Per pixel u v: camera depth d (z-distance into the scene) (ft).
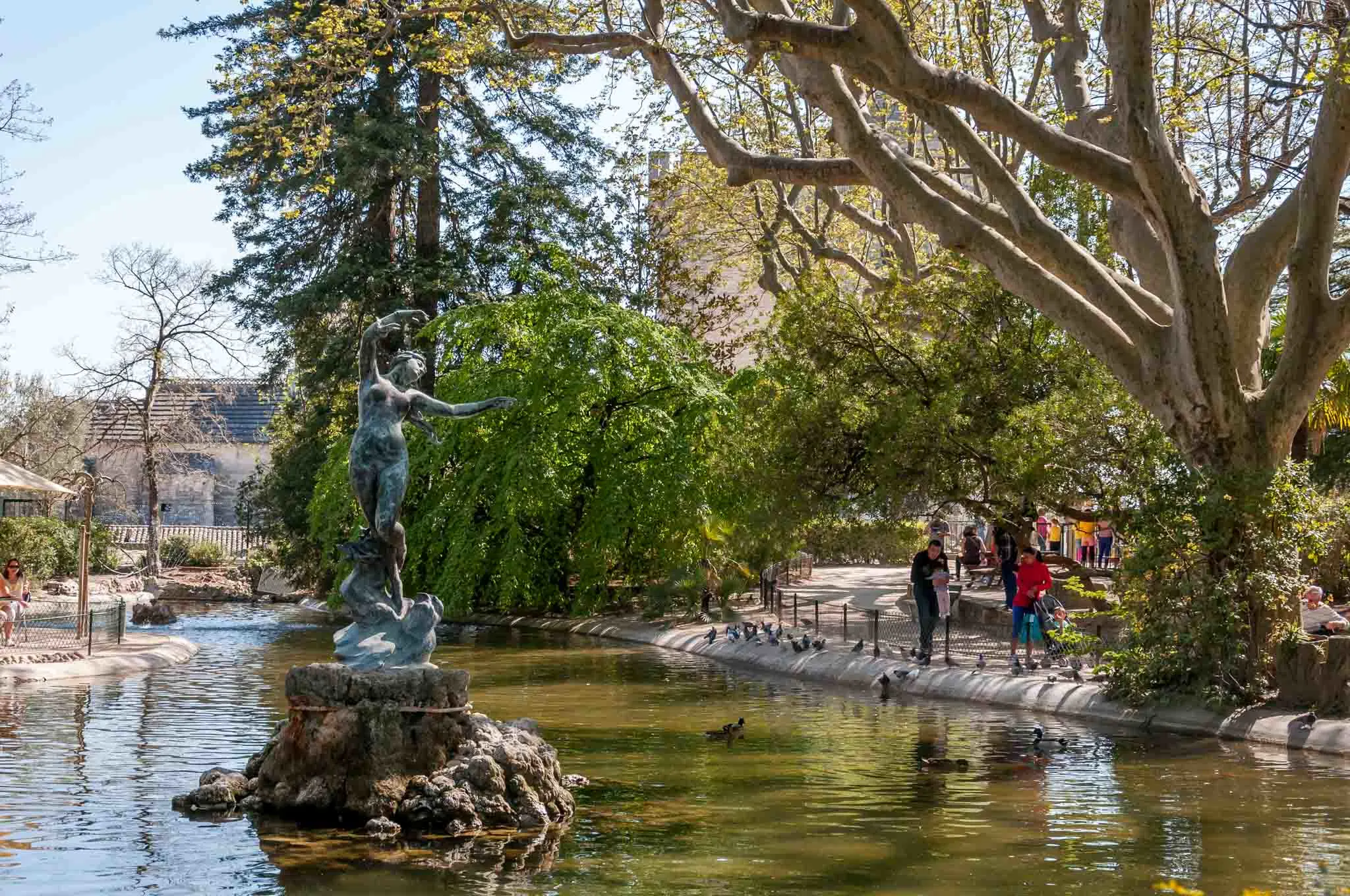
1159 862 30.45
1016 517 78.43
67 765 42.42
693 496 97.19
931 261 88.22
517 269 112.37
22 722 51.16
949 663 64.64
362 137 114.01
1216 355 53.42
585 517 103.09
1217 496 51.93
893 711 56.13
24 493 164.66
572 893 28.17
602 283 128.06
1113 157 53.93
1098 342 56.90
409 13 69.00
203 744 46.42
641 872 29.91
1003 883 28.76
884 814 36.04
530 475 99.91
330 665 36.58
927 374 79.82
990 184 57.52
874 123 76.95
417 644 37.91
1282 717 48.52
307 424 128.88
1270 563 51.78
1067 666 62.08
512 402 40.22
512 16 68.23
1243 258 56.44
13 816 35.12
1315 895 27.32
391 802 34.81
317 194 119.03
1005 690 58.08
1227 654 51.60
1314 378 53.57
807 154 101.35
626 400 104.99
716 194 120.67
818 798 38.19
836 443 79.56
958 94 52.65
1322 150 51.55
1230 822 34.76
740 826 34.76
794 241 116.57
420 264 120.98
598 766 43.47
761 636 79.36
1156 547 53.36
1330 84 50.65
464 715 37.42
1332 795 38.29
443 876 29.60
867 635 79.30
